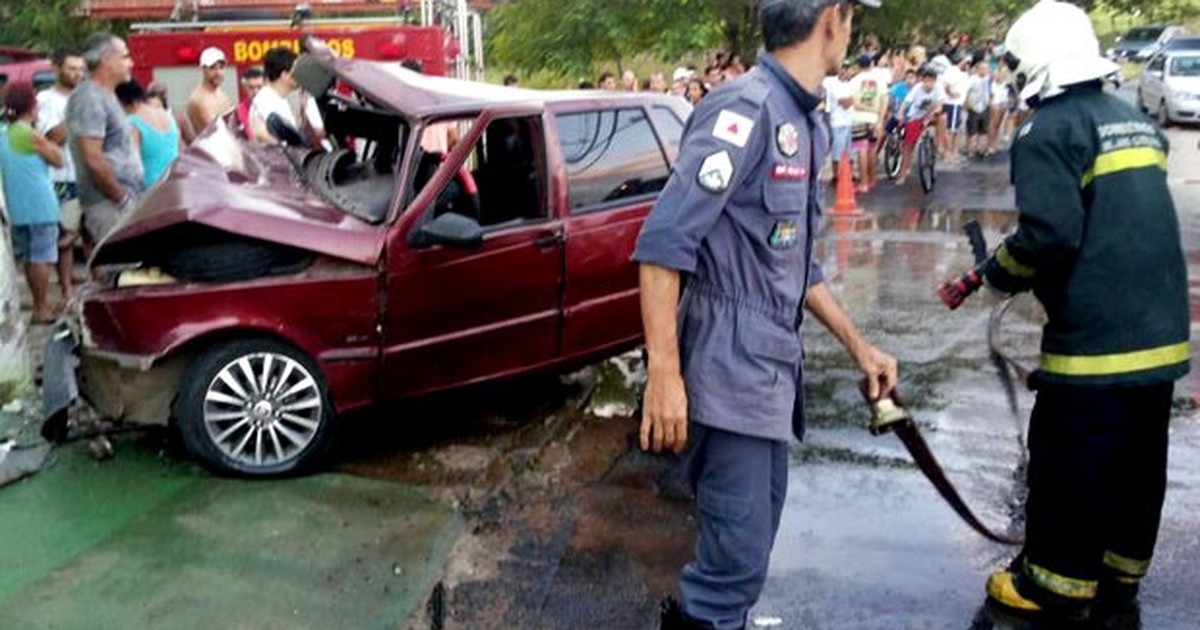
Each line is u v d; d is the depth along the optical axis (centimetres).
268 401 476
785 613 367
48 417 495
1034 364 634
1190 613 365
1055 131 318
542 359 533
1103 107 322
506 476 483
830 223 1188
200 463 482
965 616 364
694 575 313
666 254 270
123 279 482
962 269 915
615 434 534
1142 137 324
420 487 472
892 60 1953
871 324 732
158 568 399
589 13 2111
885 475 481
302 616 368
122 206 652
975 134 1833
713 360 287
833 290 838
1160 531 423
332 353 479
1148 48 3662
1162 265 324
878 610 369
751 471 297
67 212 782
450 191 506
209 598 379
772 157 276
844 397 587
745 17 2144
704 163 269
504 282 510
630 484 474
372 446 519
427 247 486
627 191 561
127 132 664
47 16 1931
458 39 1141
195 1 1065
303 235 471
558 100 542
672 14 2061
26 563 404
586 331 545
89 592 382
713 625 310
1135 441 348
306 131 582
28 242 721
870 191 1444
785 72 280
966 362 645
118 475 483
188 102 855
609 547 416
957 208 1284
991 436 529
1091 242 321
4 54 1342
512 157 532
